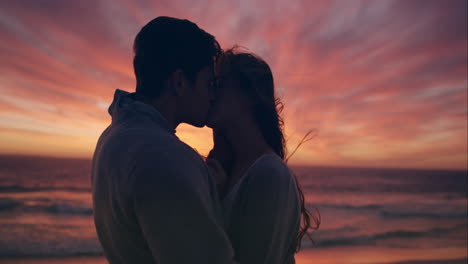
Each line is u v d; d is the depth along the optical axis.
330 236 20.31
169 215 0.99
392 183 70.38
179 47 1.32
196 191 1.04
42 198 33.97
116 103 1.39
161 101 1.34
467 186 66.31
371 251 16.30
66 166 93.56
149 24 1.35
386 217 29.47
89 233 19.55
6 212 26.25
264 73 1.66
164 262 1.00
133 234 1.09
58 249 15.91
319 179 76.00
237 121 1.64
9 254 15.00
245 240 1.42
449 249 16.94
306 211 1.97
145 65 1.32
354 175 96.75
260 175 1.45
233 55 1.69
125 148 1.13
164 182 1.00
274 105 1.68
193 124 1.48
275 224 1.42
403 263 13.73
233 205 1.49
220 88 1.64
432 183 73.12
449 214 31.55
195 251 1.01
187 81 1.37
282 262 1.58
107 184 1.16
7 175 60.22
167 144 1.09
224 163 1.79
